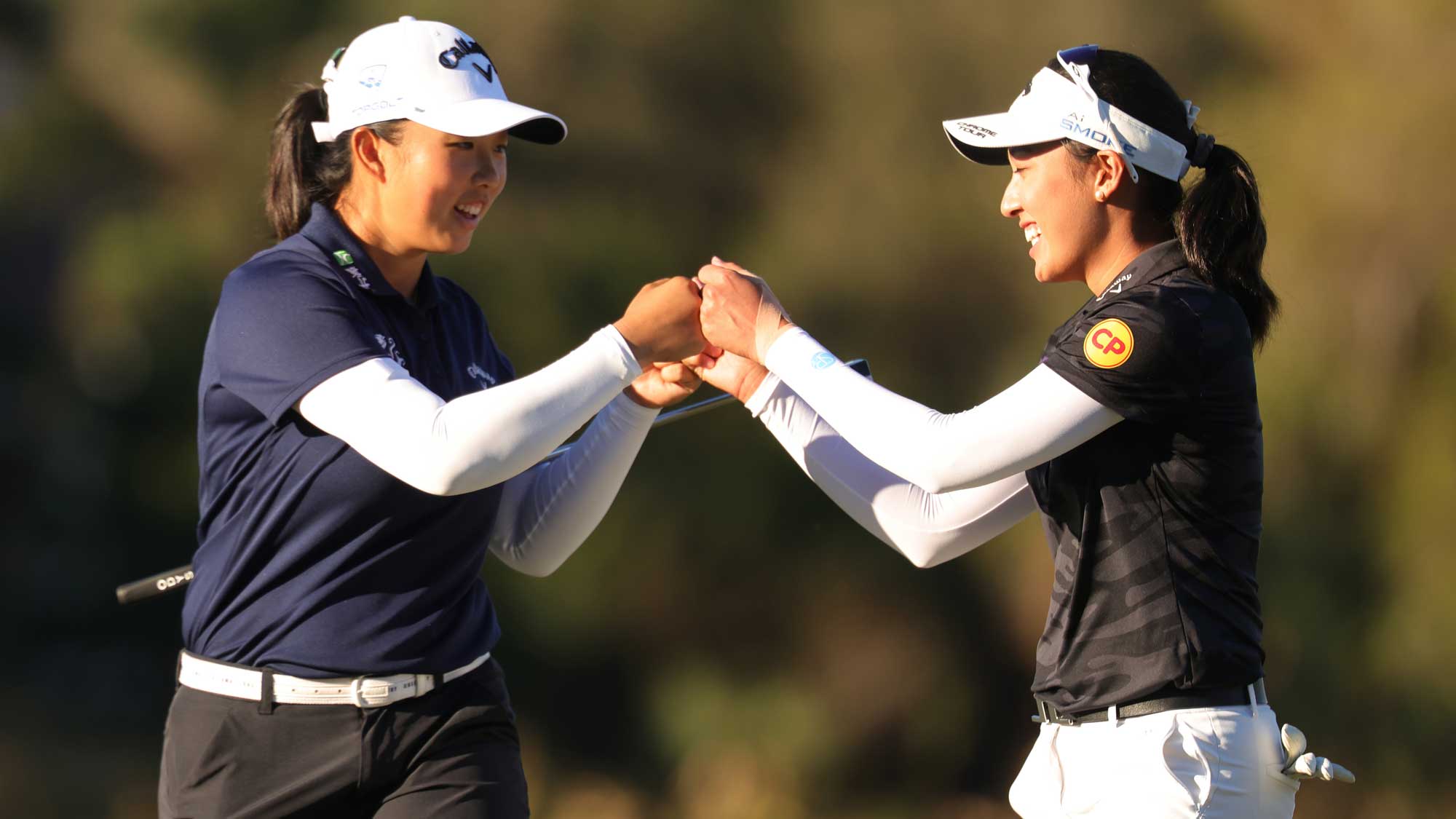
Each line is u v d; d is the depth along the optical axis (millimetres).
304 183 9859
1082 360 8633
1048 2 34938
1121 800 8594
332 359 8922
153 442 41844
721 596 38344
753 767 38312
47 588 43688
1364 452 33188
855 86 36344
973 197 35469
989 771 38875
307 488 9133
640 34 36438
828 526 38031
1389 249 32250
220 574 9391
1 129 41406
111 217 40125
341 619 9234
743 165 37188
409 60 9531
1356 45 33062
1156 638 8594
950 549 10633
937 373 35781
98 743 41906
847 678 38312
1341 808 33938
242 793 9219
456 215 9680
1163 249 9062
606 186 37281
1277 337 32438
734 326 9961
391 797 9492
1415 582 32906
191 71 37906
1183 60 34219
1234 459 8656
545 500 11039
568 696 39875
